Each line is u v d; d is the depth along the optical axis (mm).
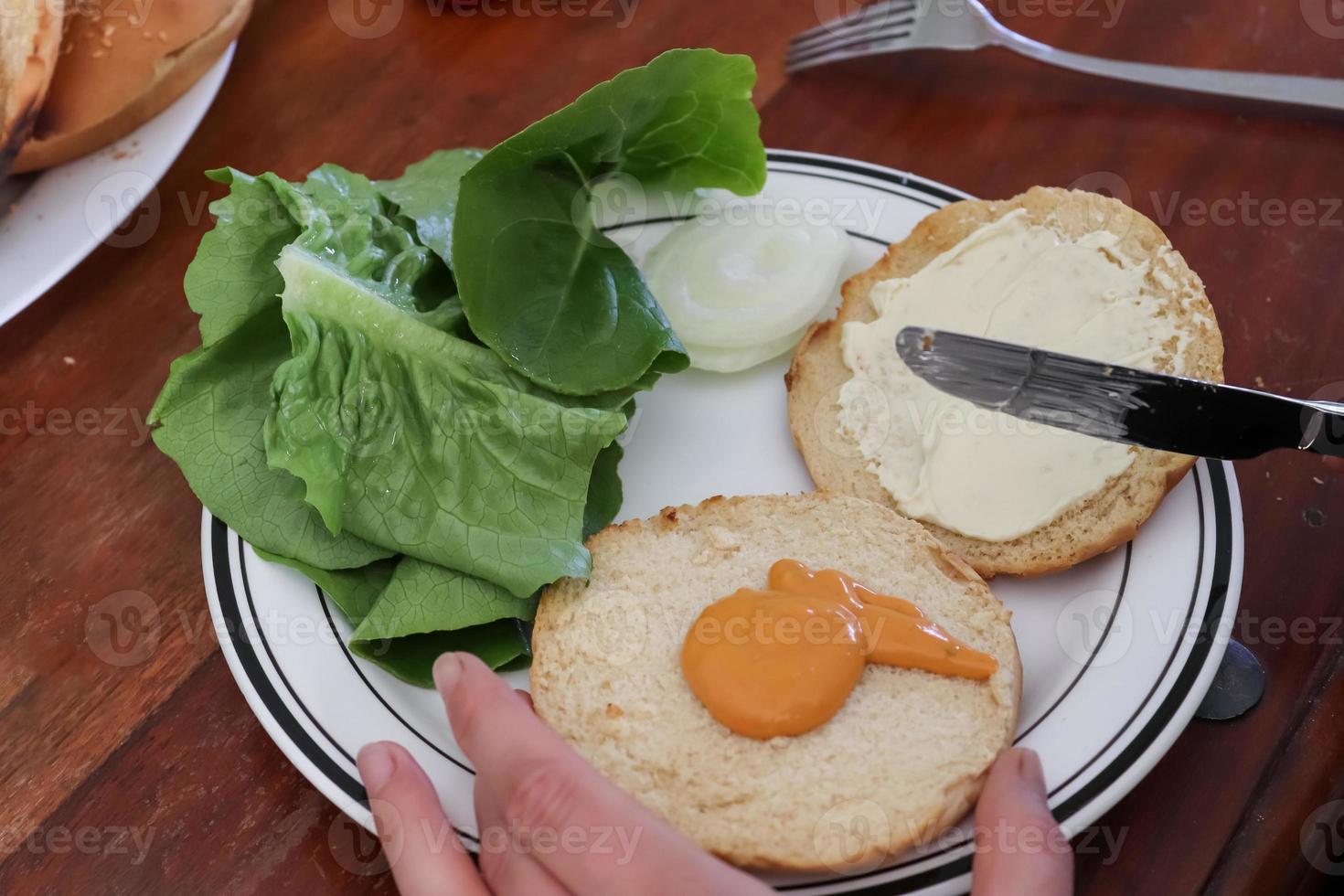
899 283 338
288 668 284
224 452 309
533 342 320
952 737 263
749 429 343
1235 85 396
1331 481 322
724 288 351
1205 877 263
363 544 298
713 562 296
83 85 365
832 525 300
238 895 270
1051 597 301
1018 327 323
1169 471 295
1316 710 283
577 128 323
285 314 303
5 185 371
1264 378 345
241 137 418
